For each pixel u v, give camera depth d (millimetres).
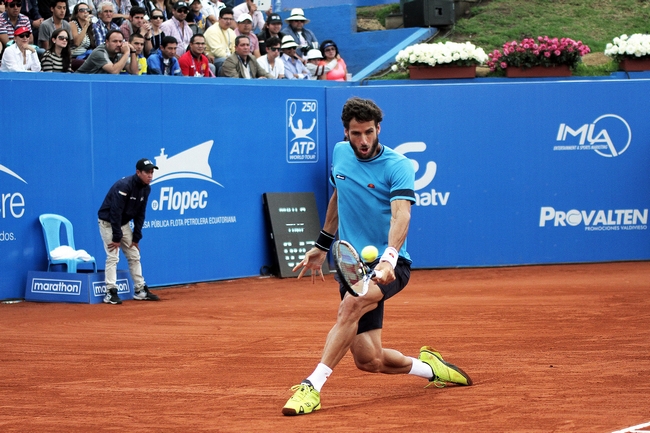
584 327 13430
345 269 7586
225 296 18828
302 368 10719
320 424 7730
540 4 33500
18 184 18141
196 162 21062
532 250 23266
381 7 35000
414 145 23031
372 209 8148
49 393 9453
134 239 17891
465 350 11680
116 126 19578
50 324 14891
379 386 9555
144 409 8609
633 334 12695
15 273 18125
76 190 18984
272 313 15922
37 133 18375
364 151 7902
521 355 11227
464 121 22969
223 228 21703
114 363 11250
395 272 8133
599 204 23359
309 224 22984
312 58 27594
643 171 23438
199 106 21062
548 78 25688
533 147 23125
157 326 14500
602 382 9469
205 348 12305
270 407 8562
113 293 17438
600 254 23438
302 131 23172
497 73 26125
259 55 26641
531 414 8000
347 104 7918
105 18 23516
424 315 15109
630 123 23281
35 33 23531
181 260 20812
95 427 7895
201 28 26875
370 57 31562
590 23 32250
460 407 8328
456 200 23125
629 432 7305
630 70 26375
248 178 22188
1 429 7863
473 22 32062
